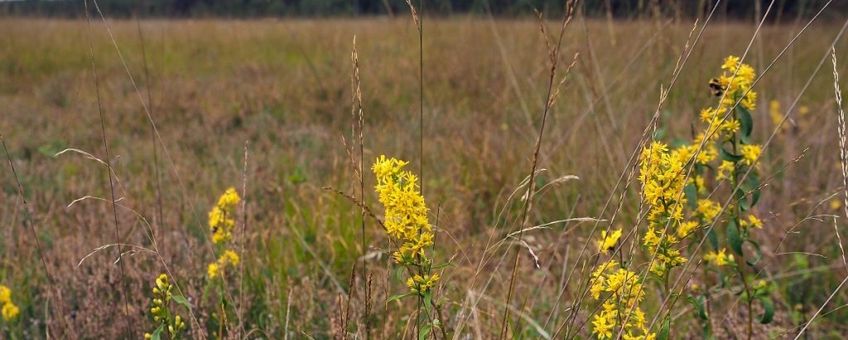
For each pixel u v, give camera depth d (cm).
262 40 908
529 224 343
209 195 402
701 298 208
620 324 178
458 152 439
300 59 834
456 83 641
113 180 430
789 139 387
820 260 314
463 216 357
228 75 780
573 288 276
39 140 521
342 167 423
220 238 271
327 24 871
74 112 596
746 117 194
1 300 257
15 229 347
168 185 413
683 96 474
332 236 335
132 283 279
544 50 504
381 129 515
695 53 471
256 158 457
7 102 666
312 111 605
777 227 329
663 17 461
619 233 184
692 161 178
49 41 938
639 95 485
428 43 723
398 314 253
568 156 387
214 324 264
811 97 550
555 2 575
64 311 265
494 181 392
